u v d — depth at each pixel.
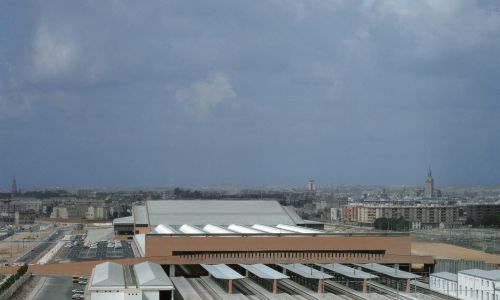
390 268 156.50
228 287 140.25
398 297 136.00
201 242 164.38
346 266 161.75
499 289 122.38
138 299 113.25
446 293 139.88
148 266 139.25
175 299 130.50
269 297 135.75
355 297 136.50
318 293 141.50
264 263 167.12
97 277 121.94
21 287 143.38
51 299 131.00
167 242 162.88
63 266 160.62
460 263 167.88
